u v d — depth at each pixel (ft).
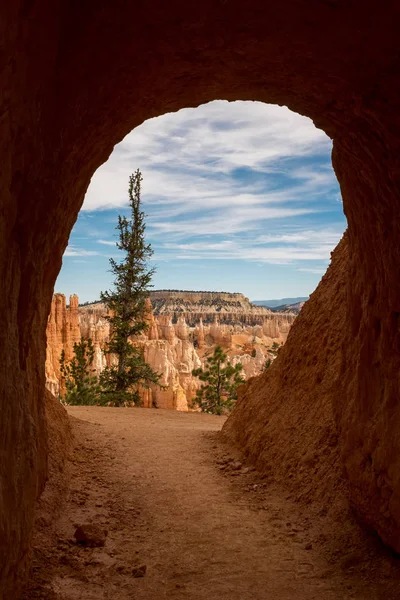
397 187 17.30
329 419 28.89
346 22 14.35
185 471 33.22
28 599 15.10
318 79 17.99
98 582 17.58
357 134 18.97
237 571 18.93
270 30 15.71
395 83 15.37
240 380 105.19
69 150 17.01
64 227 20.80
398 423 18.34
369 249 20.98
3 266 12.33
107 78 16.79
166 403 152.25
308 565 19.53
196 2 14.23
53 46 12.89
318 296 39.91
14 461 13.67
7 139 10.99
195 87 20.83
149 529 23.17
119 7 13.99
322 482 25.71
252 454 34.73
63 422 36.27
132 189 109.70
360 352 21.63
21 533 14.49
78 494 26.78
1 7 9.28
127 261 110.73
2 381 12.55
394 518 18.15
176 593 17.15
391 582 17.42
